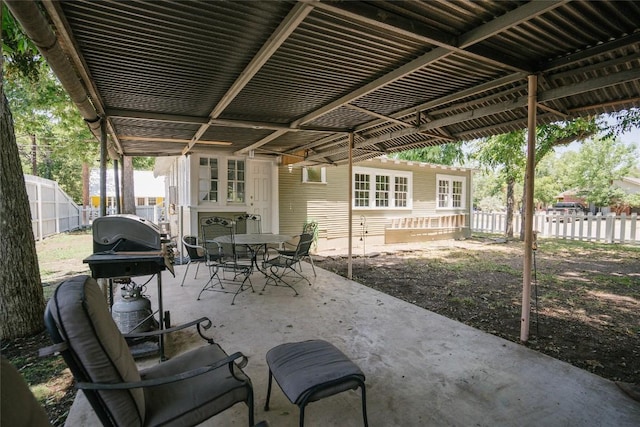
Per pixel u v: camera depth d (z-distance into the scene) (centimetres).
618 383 235
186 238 521
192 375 148
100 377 137
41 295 356
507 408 208
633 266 687
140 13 199
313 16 207
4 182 326
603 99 319
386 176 1044
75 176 2170
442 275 611
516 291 500
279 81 313
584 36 234
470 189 1248
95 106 355
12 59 464
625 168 1834
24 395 112
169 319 329
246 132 522
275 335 317
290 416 202
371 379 242
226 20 208
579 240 1105
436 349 290
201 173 715
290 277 561
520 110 376
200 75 293
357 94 332
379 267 684
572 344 309
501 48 253
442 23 215
